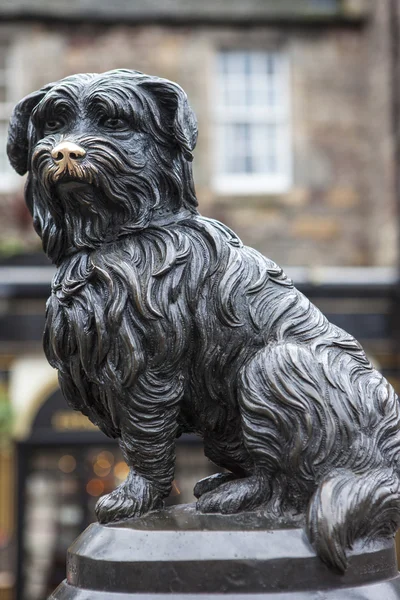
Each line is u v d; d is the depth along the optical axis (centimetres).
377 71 903
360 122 941
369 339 824
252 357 161
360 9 934
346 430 155
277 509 155
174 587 145
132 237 166
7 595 775
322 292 818
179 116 161
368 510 150
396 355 825
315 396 155
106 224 166
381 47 888
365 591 148
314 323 167
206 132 928
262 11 927
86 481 775
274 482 158
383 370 828
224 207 933
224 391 164
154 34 917
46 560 758
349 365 163
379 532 155
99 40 910
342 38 940
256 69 950
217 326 161
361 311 824
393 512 154
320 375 158
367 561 150
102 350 160
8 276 797
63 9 899
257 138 950
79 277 165
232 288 162
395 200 858
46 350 173
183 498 731
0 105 917
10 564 781
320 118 940
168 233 165
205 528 149
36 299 805
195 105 927
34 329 803
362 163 940
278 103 952
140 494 161
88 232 166
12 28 901
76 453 776
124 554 149
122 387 160
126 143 162
